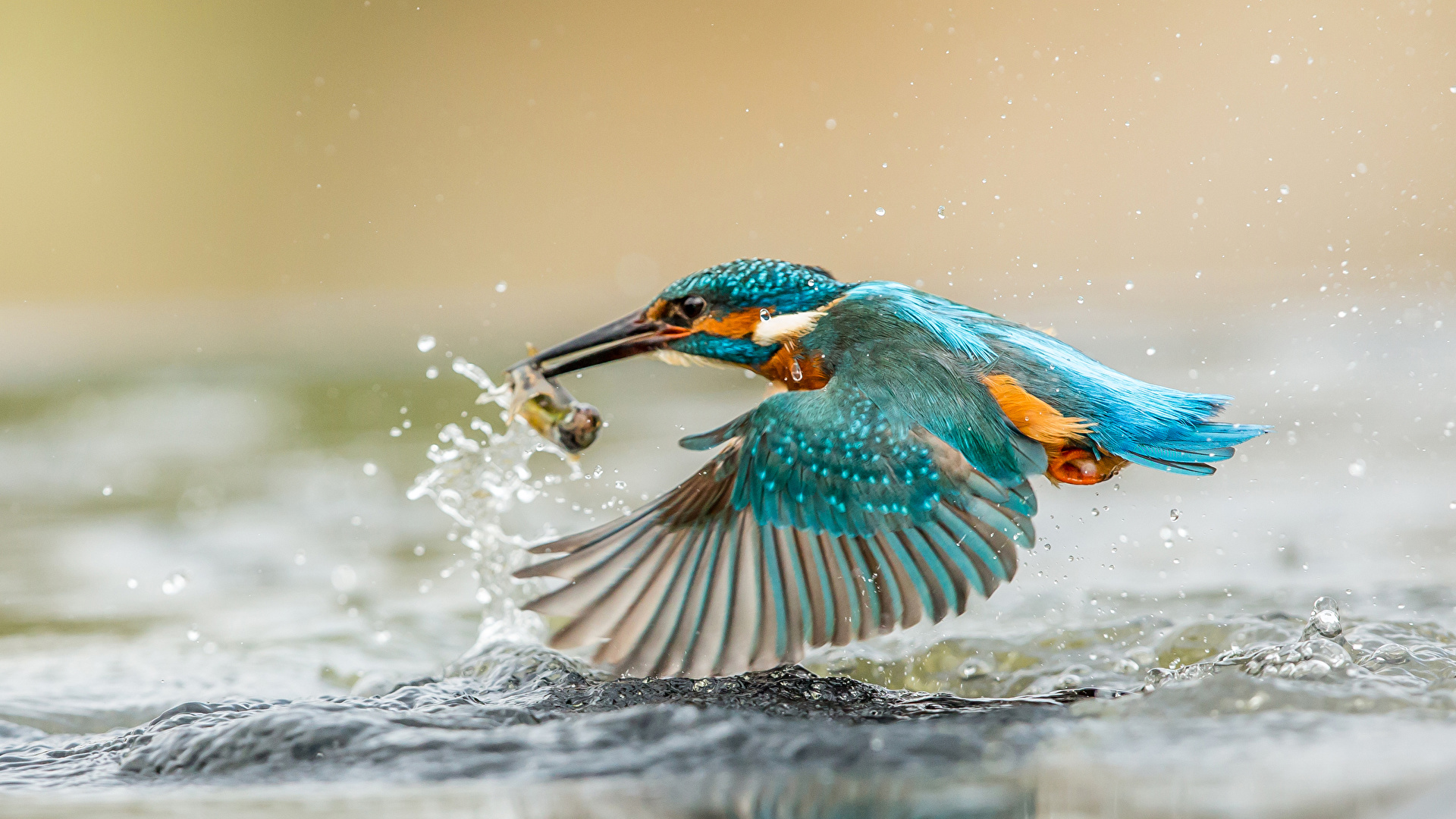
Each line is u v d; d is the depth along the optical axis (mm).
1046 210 20281
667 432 15742
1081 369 7387
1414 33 18828
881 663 8227
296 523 12898
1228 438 7129
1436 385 15180
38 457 15938
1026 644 8383
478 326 21219
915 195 20875
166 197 24562
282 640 9367
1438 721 6059
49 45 25078
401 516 13234
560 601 6809
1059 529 11695
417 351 20047
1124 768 5527
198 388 19078
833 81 21891
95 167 24625
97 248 24094
